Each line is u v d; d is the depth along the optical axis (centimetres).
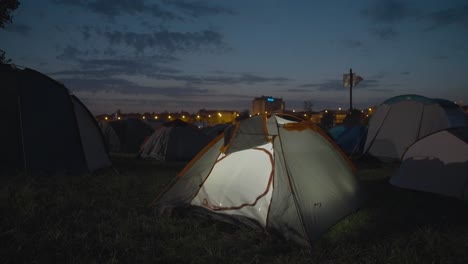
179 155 1270
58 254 382
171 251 403
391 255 393
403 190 748
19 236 416
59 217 502
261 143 504
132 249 406
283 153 491
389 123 1202
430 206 620
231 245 429
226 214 525
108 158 997
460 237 463
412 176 751
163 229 472
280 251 415
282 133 521
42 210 525
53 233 431
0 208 519
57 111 859
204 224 511
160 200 582
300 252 402
